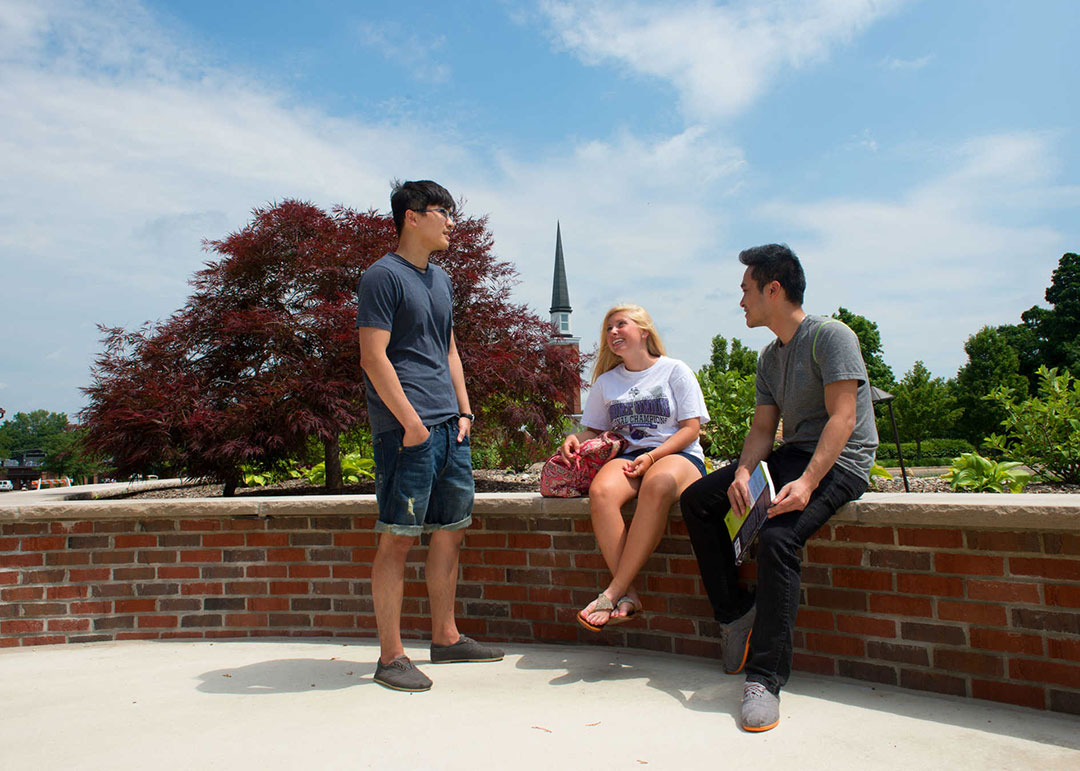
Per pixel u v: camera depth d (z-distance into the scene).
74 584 3.86
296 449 6.93
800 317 2.84
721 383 7.98
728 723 2.27
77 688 2.91
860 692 2.57
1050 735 2.11
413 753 2.06
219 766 2.01
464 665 3.07
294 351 7.05
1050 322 45.44
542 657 3.18
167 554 3.87
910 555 2.60
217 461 6.66
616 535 2.97
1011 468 5.59
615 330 3.44
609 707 2.45
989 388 32.25
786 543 2.46
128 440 6.40
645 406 3.33
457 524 3.07
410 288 2.85
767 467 2.83
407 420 2.70
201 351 7.26
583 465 3.33
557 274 99.44
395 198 2.97
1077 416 5.90
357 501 3.68
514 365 7.28
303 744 2.16
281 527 3.81
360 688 2.77
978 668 2.44
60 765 2.05
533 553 3.50
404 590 3.70
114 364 6.80
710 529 2.85
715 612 2.87
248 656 3.39
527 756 2.02
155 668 3.22
